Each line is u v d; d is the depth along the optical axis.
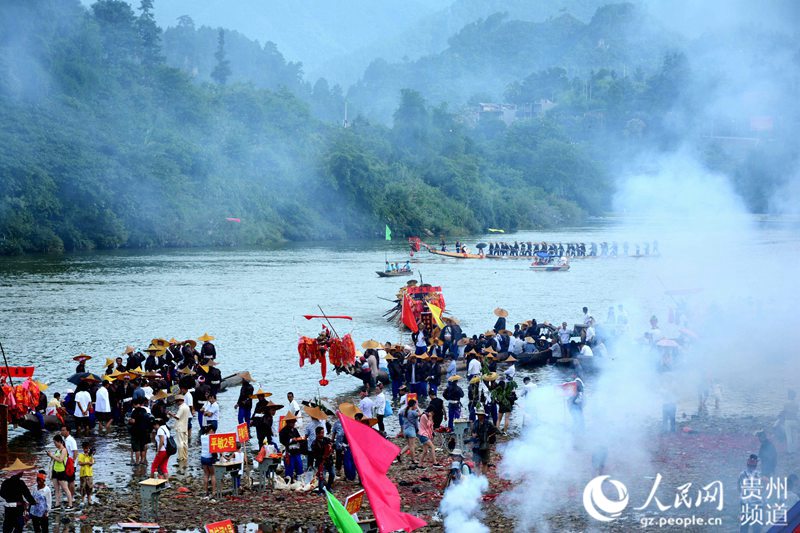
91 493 32.88
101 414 42.59
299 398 50.31
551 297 96.50
